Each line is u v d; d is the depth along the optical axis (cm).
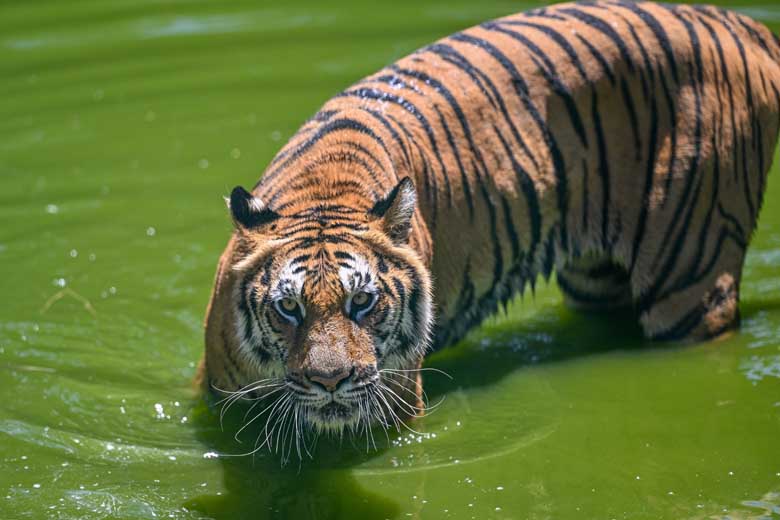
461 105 974
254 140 1491
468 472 883
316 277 784
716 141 1032
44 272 1203
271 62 1739
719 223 1044
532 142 996
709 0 1900
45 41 1861
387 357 834
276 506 845
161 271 1206
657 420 948
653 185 1028
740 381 999
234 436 935
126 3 2053
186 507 844
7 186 1388
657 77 1023
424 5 1964
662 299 1054
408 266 828
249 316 827
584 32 1024
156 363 1048
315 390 783
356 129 914
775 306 1113
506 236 997
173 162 1447
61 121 1563
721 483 855
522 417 962
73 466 896
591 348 1077
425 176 936
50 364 1042
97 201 1358
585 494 849
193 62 1755
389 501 848
